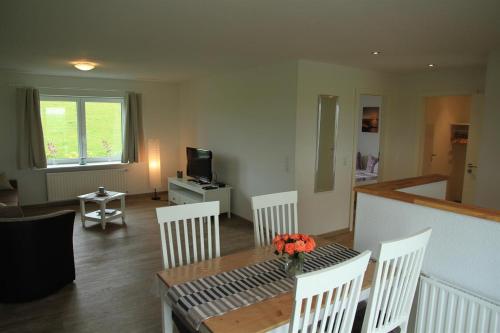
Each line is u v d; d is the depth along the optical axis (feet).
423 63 14.42
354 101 16.38
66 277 11.09
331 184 16.22
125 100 22.12
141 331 8.90
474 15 8.00
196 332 6.16
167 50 12.68
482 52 11.97
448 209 6.77
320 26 9.16
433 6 7.45
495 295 6.29
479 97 15.02
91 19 8.84
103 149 22.50
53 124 20.72
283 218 9.15
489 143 11.72
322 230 16.21
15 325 9.07
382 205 8.13
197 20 8.81
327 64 15.05
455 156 21.63
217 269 6.91
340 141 16.21
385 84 17.49
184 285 6.22
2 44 11.85
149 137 23.63
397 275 5.75
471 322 6.51
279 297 5.81
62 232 10.77
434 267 7.20
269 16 8.38
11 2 7.58
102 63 15.71
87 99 21.56
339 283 4.58
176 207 7.63
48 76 19.85
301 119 14.64
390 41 10.68
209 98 20.67
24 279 10.00
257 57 13.85
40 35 10.54
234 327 4.98
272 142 15.90
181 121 24.35
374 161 23.47
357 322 6.45
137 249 14.28
